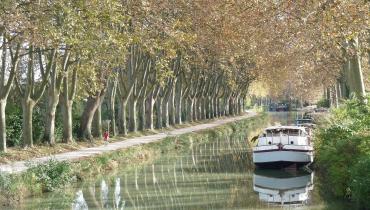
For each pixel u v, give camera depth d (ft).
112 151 119.14
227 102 321.32
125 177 102.99
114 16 91.61
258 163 112.37
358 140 73.26
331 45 103.45
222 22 120.67
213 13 121.19
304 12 87.86
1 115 100.78
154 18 109.19
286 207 72.95
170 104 216.13
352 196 66.64
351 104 97.71
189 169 114.52
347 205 69.72
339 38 89.45
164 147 148.46
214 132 200.85
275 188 90.33
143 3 104.27
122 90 165.99
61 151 115.44
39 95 111.65
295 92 350.23
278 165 110.93
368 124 80.23
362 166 61.82
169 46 115.65
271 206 74.43
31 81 110.11
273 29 111.65
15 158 98.89
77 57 113.19
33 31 82.58
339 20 82.64
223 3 112.57
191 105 243.40
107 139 142.00
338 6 81.87
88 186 92.27
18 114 123.03
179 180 99.66
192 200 80.18
